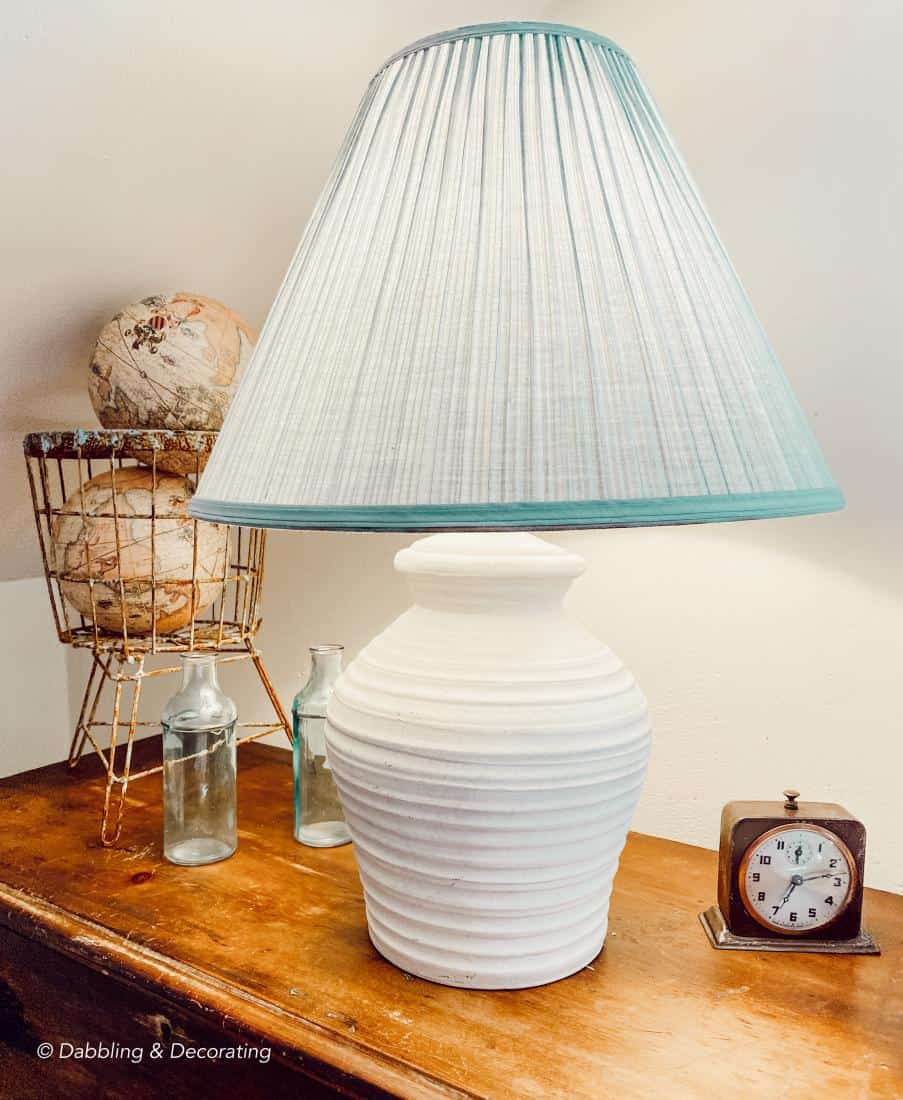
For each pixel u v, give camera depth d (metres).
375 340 0.56
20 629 1.67
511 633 0.73
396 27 1.12
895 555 0.98
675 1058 0.66
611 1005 0.72
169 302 1.09
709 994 0.74
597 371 0.54
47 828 1.09
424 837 0.70
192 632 1.08
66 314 1.17
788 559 1.05
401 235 0.59
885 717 1.00
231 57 1.00
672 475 0.53
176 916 0.87
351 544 1.40
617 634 1.17
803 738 1.05
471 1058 0.65
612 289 0.56
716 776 1.11
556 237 0.57
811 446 0.62
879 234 0.97
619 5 1.12
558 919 0.74
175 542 1.05
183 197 1.12
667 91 1.09
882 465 0.98
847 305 0.99
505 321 0.55
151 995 0.78
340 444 0.55
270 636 1.51
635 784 0.74
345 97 1.14
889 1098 0.62
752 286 1.05
